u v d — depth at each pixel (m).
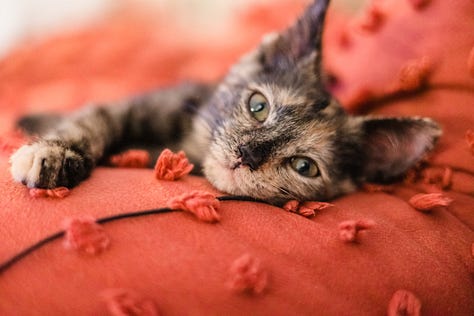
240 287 0.16
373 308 0.17
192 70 0.36
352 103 0.26
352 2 0.44
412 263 0.18
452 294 0.18
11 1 0.41
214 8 0.52
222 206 0.18
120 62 0.37
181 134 0.27
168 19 0.49
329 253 0.17
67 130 0.23
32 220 0.17
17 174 0.19
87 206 0.17
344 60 0.27
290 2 0.37
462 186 0.22
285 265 0.17
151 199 0.18
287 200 0.21
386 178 0.24
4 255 0.16
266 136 0.23
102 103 0.27
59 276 0.15
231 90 0.27
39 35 0.41
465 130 0.22
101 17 0.45
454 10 0.22
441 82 0.23
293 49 0.27
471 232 0.20
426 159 0.23
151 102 0.28
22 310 0.15
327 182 0.24
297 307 0.16
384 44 0.25
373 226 0.18
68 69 0.35
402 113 0.24
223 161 0.22
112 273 0.15
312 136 0.24
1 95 0.32
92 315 0.15
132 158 0.23
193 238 0.17
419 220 0.20
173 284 0.16
